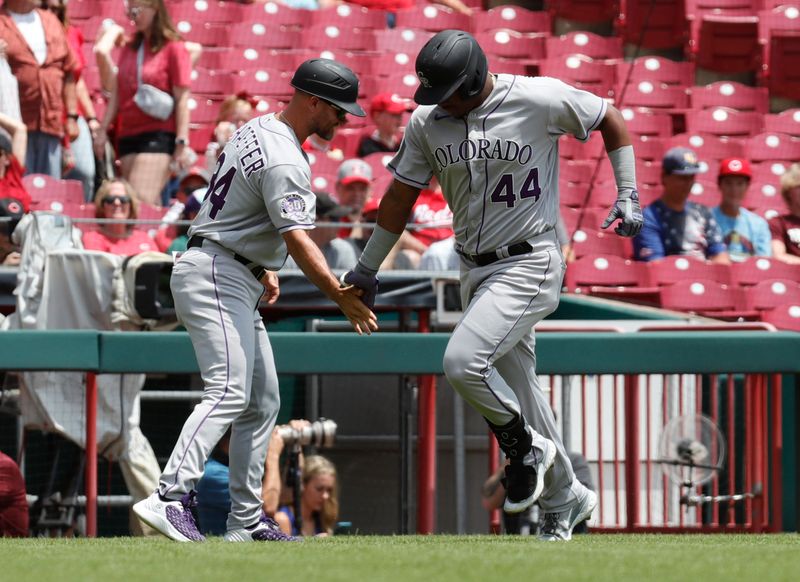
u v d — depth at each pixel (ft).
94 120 118.42
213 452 71.36
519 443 49.42
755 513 81.05
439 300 86.89
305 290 86.07
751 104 157.48
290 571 35.06
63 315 79.20
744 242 119.65
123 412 77.87
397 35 158.20
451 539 55.06
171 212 100.27
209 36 155.12
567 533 52.08
